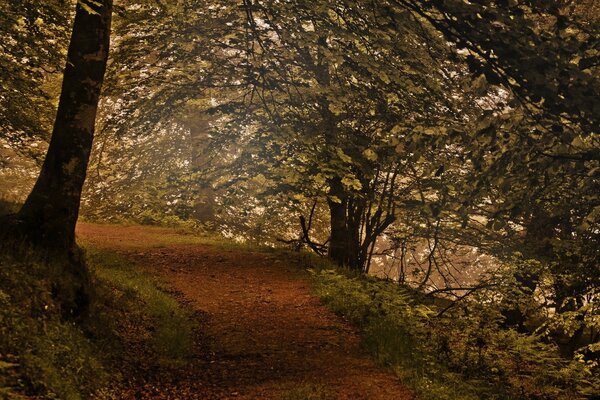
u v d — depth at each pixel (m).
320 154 15.63
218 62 18.38
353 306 14.39
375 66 13.55
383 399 9.42
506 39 8.41
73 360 8.79
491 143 8.91
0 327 8.02
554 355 13.16
